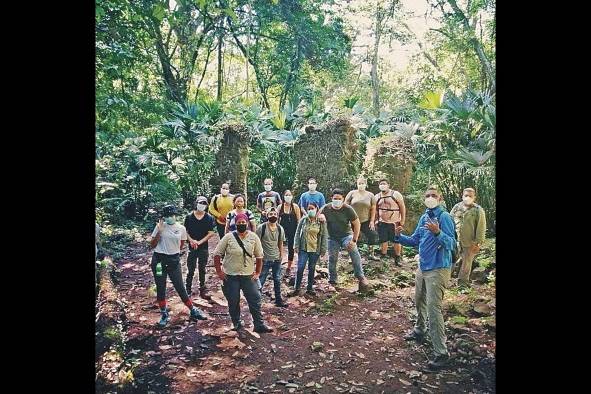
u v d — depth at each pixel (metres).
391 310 4.16
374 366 3.43
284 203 5.07
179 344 3.57
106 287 3.88
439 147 5.98
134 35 6.45
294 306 4.25
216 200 5.02
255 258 4.04
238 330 3.77
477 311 3.96
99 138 5.93
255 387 3.22
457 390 3.21
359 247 5.57
